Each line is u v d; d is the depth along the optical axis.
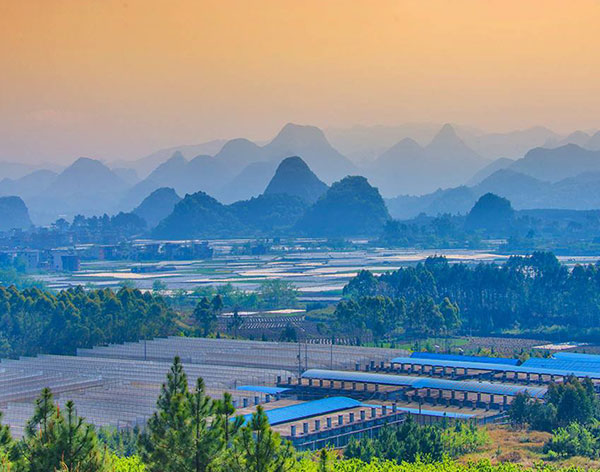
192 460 126.19
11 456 125.31
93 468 126.69
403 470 184.12
